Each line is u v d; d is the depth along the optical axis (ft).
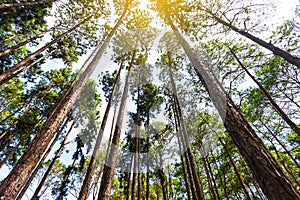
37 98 42.09
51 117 17.43
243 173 41.63
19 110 37.24
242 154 9.51
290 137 38.52
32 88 41.65
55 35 36.63
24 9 30.14
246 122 10.79
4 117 40.24
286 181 7.39
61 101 19.84
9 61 36.35
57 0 28.55
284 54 20.61
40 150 14.84
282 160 37.52
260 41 22.99
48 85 42.24
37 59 35.50
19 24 32.17
